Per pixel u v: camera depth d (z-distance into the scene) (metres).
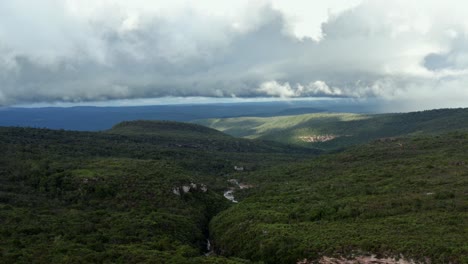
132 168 184.00
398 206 119.12
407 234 94.69
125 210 145.00
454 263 78.69
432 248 83.88
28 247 89.94
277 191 177.12
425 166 170.25
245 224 132.00
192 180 187.50
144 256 90.38
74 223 115.81
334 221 118.88
